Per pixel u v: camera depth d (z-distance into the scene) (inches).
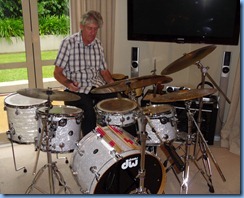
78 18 119.8
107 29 126.8
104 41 127.5
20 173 100.4
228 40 109.3
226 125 121.4
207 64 135.4
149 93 123.5
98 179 67.4
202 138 94.7
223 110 125.0
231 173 101.3
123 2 133.3
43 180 96.0
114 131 77.5
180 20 114.4
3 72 139.3
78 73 108.2
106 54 129.6
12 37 120.2
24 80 140.7
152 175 78.0
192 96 82.7
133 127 92.5
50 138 80.9
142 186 71.4
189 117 88.4
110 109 87.2
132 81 72.6
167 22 116.4
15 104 88.6
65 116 79.8
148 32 120.3
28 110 87.0
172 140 88.6
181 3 112.4
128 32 122.7
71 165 78.0
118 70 141.6
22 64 123.1
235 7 104.7
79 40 106.1
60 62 105.6
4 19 118.6
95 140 75.0
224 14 107.2
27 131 89.3
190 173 100.8
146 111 84.3
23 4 115.0
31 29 119.0
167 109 87.9
